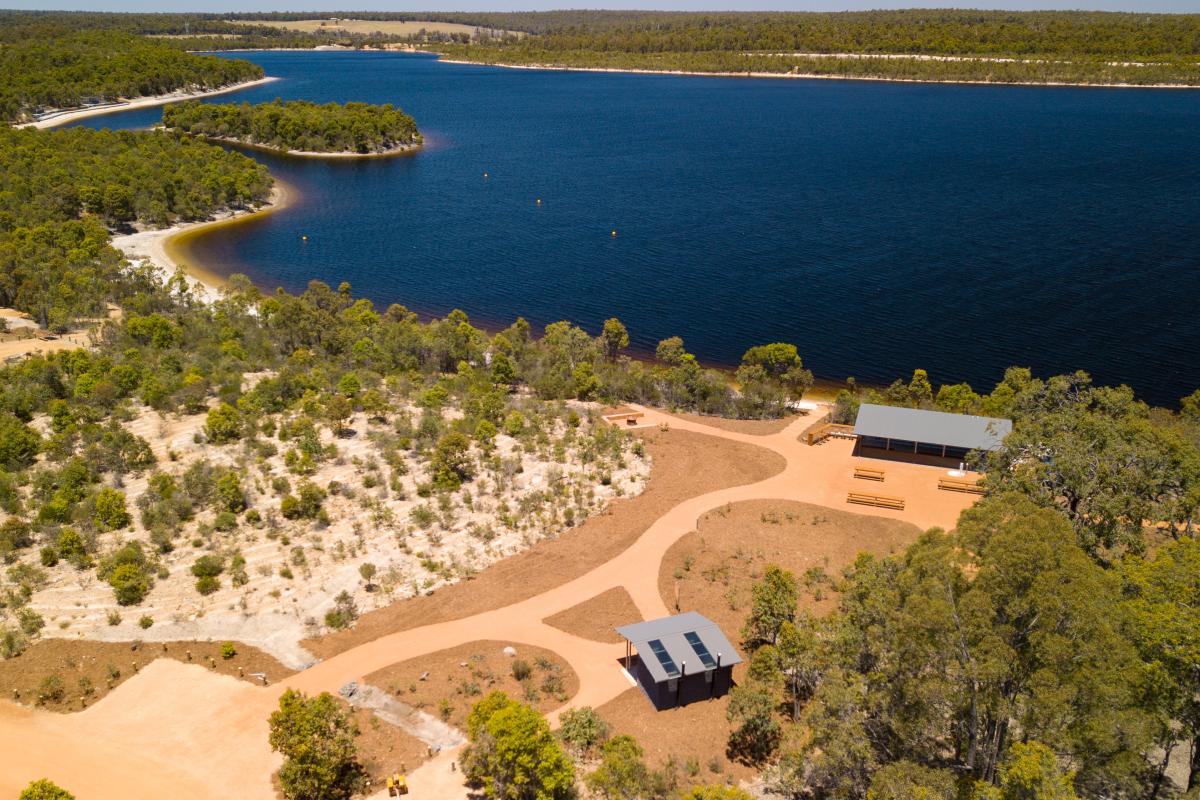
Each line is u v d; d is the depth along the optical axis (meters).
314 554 56.94
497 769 36.81
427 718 43.34
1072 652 30.92
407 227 174.75
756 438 79.62
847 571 54.53
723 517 64.25
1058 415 64.19
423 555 57.81
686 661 44.78
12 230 138.25
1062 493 56.88
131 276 122.31
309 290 116.38
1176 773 39.78
